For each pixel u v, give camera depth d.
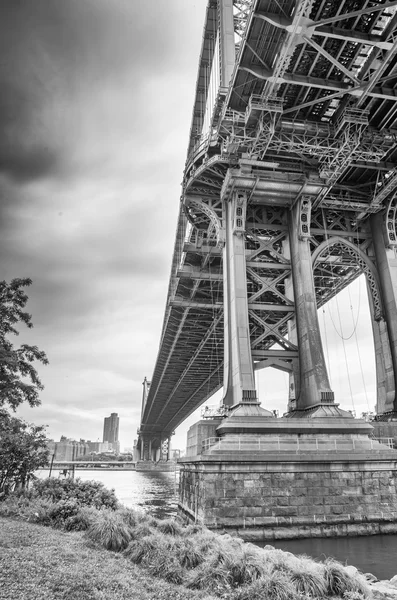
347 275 49.28
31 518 14.30
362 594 9.45
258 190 33.28
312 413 27.70
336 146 31.72
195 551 10.91
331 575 9.69
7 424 18.83
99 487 19.23
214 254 48.28
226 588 9.02
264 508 21.64
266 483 22.17
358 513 22.42
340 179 37.47
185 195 37.62
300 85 29.98
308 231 33.28
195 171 36.69
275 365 30.86
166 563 10.09
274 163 32.28
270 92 28.78
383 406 33.75
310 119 32.81
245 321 29.86
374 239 37.34
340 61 28.70
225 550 11.04
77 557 9.89
